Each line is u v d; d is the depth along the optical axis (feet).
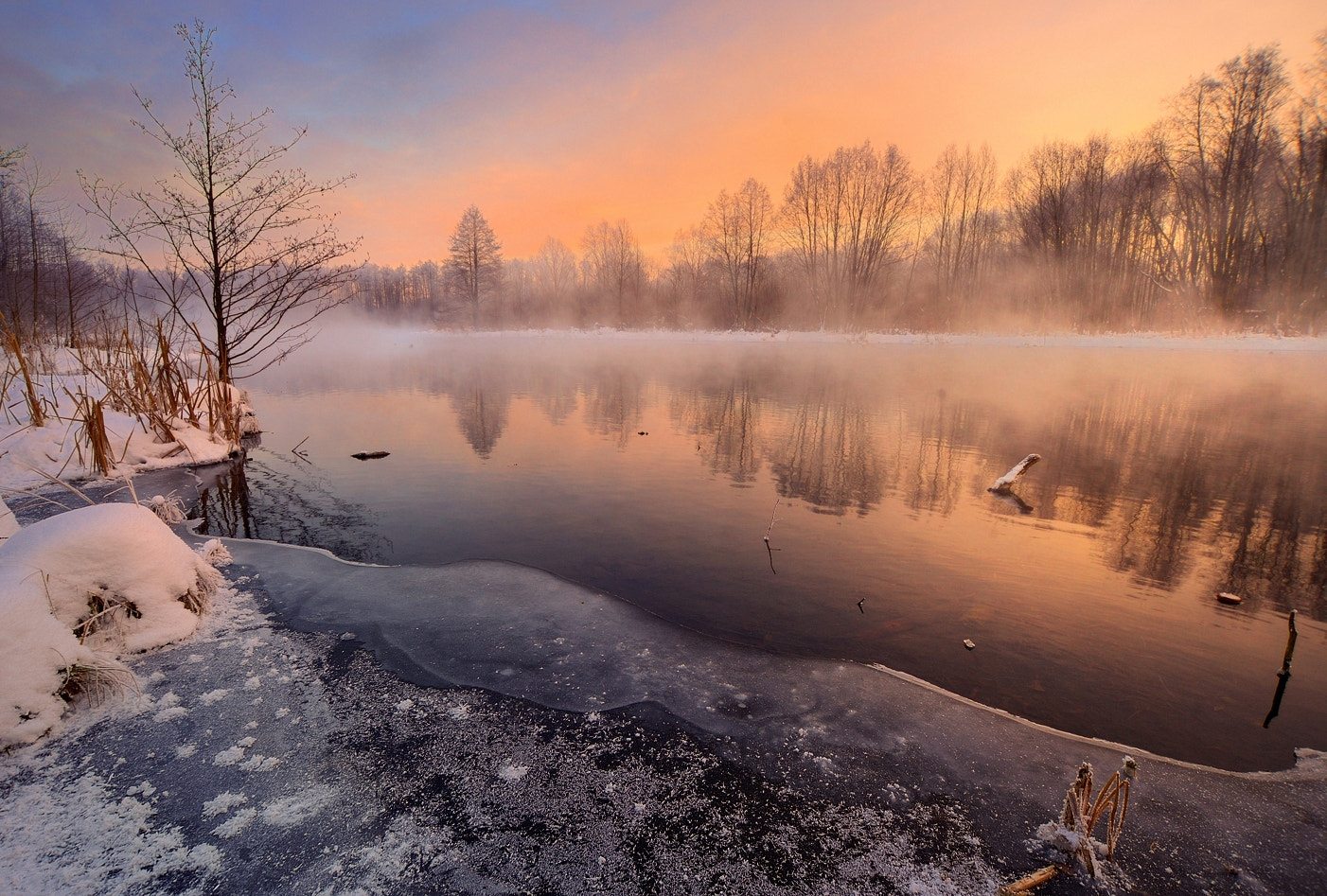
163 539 12.58
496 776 8.35
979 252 129.80
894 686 11.02
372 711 9.86
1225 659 12.57
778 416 41.73
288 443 33.63
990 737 9.60
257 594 14.38
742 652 12.14
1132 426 38.11
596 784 8.23
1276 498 23.98
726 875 6.80
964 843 7.41
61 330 52.16
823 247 136.67
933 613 14.38
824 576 16.42
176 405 30.45
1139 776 8.87
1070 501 23.65
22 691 8.86
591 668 11.34
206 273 33.81
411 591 14.69
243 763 8.53
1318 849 7.52
